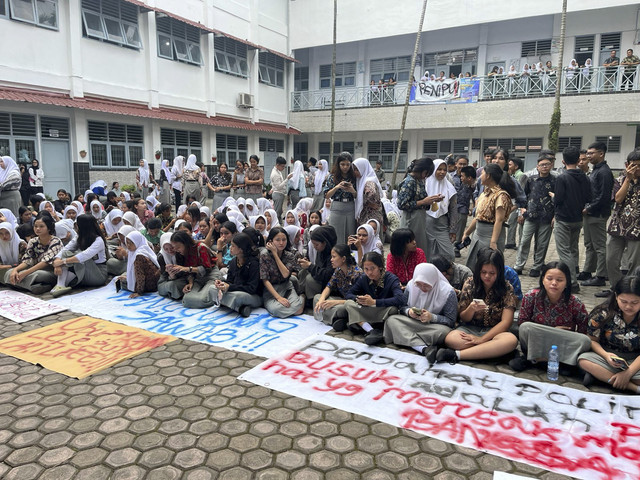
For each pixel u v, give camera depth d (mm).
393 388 3129
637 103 14328
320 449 2498
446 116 17375
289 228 5641
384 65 19953
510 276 3932
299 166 11086
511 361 3441
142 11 14320
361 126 19172
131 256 5348
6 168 7555
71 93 12562
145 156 15094
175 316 4605
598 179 5406
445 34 18578
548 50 16953
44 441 2566
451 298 3795
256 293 4754
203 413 2844
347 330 4219
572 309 3398
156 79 14914
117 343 3918
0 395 3066
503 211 4656
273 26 19688
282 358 3600
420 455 2443
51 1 12008
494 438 2576
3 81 11164
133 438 2592
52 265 5516
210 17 16625
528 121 15953
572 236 5523
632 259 4875
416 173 5117
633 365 3043
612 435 2598
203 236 6742
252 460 2406
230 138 18391
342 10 19234
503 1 16391
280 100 20703
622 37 15766
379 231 5398
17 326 4336
